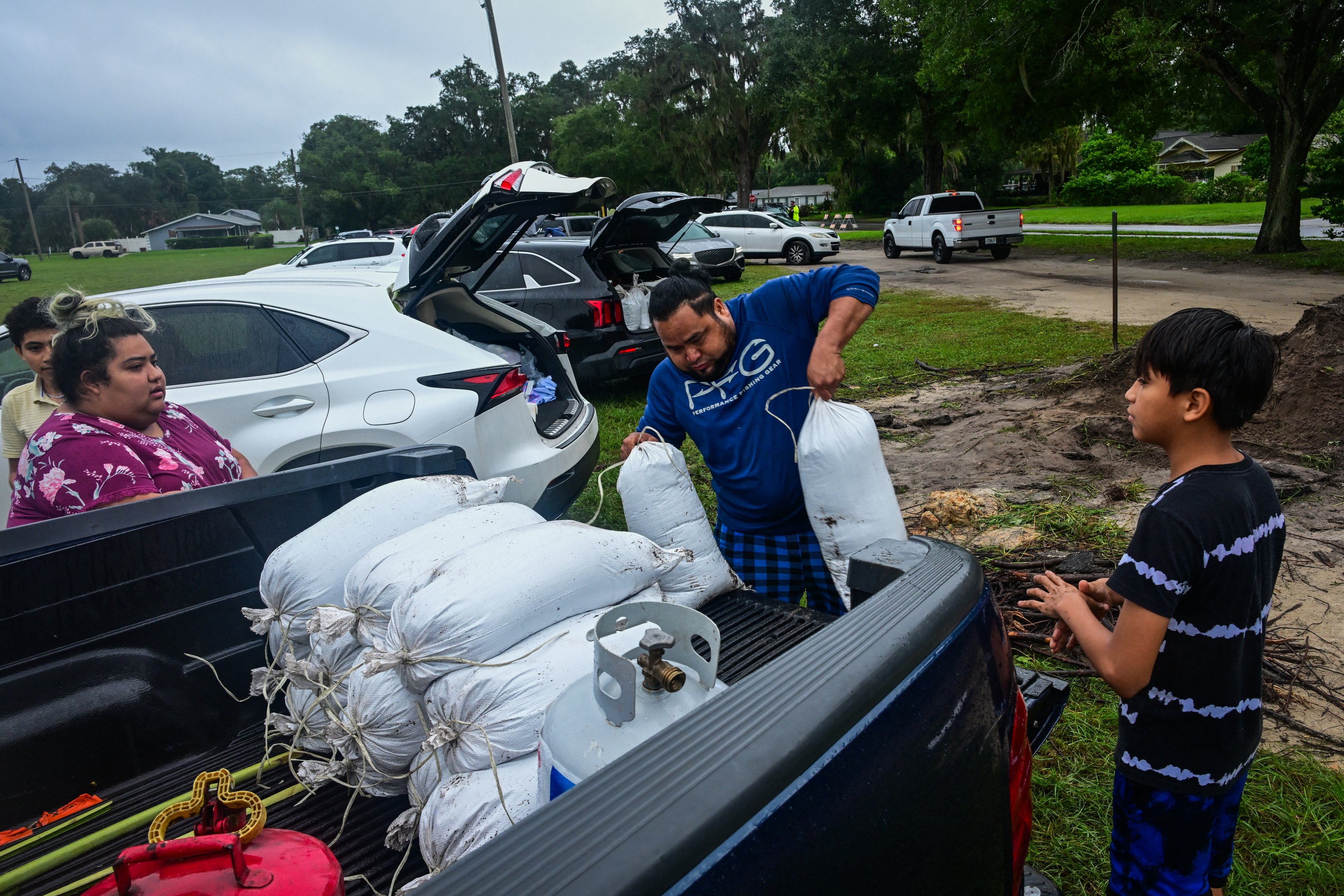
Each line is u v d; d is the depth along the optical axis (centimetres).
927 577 142
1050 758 266
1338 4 1546
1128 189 5625
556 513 428
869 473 215
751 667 185
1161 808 167
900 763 106
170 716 193
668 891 76
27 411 294
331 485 220
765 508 253
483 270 503
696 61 4309
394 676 159
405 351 395
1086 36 1716
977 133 2775
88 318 213
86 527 180
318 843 116
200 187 13588
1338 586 362
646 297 776
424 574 159
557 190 399
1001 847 127
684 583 216
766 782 89
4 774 173
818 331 241
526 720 139
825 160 5512
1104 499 477
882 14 2761
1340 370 544
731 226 2400
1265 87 1914
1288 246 1747
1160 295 1326
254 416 379
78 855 155
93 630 183
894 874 100
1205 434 153
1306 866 218
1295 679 297
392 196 7575
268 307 391
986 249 2100
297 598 180
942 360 893
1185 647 156
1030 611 352
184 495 193
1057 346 926
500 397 396
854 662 110
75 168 12362
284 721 178
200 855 105
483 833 133
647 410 271
